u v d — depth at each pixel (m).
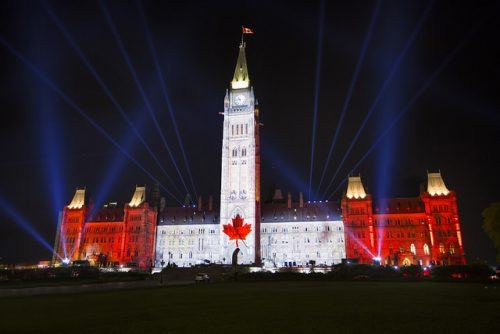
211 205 170.88
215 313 25.69
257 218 150.50
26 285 67.19
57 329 20.58
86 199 173.50
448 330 19.20
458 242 135.62
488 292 41.81
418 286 54.00
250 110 156.75
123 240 158.88
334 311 26.03
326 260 148.75
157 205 174.00
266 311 26.38
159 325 21.31
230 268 107.56
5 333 19.66
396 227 144.75
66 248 164.62
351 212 146.62
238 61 172.50
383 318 22.89
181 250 163.62
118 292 46.72
